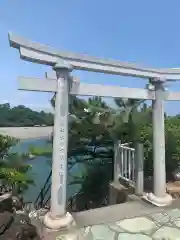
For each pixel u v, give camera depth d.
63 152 4.55
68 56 4.57
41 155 7.57
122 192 6.47
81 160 8.88
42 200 8.01
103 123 7.96
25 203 7.16
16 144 6.04
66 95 4.58
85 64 4.76
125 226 4.54
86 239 4.04
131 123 7.81
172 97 5.82
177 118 8.78
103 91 5.05
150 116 7.58
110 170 8.86
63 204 4.51
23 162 5.91
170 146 7.41
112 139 8.25
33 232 4.41
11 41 4.02
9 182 5.13
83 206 8.83
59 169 4.50
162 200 5.48
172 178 7.60
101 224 4.61
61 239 4.03
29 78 4.34
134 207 5.44
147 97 5.57
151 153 7.37
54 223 4.35
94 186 8.88
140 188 6.07
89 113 8.16
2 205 5.30
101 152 8.78
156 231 4.34
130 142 7.53
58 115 4.53
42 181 8.70
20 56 4.25
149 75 5.48
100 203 8.64
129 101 8.08
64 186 4.54
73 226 4.48
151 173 7.77
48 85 4.49
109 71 5.02
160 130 5.61
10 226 4.69
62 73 4.52
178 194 6.22
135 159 6.23
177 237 4.14
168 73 5.68
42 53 4.36
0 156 5.59
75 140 8.28
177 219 4.80
